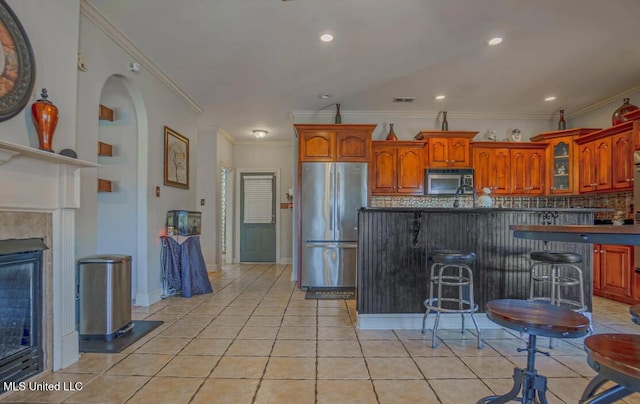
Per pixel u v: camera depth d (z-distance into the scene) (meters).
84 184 2.70
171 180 4.11
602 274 4.16
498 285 3.02
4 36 1.75
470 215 3.02
